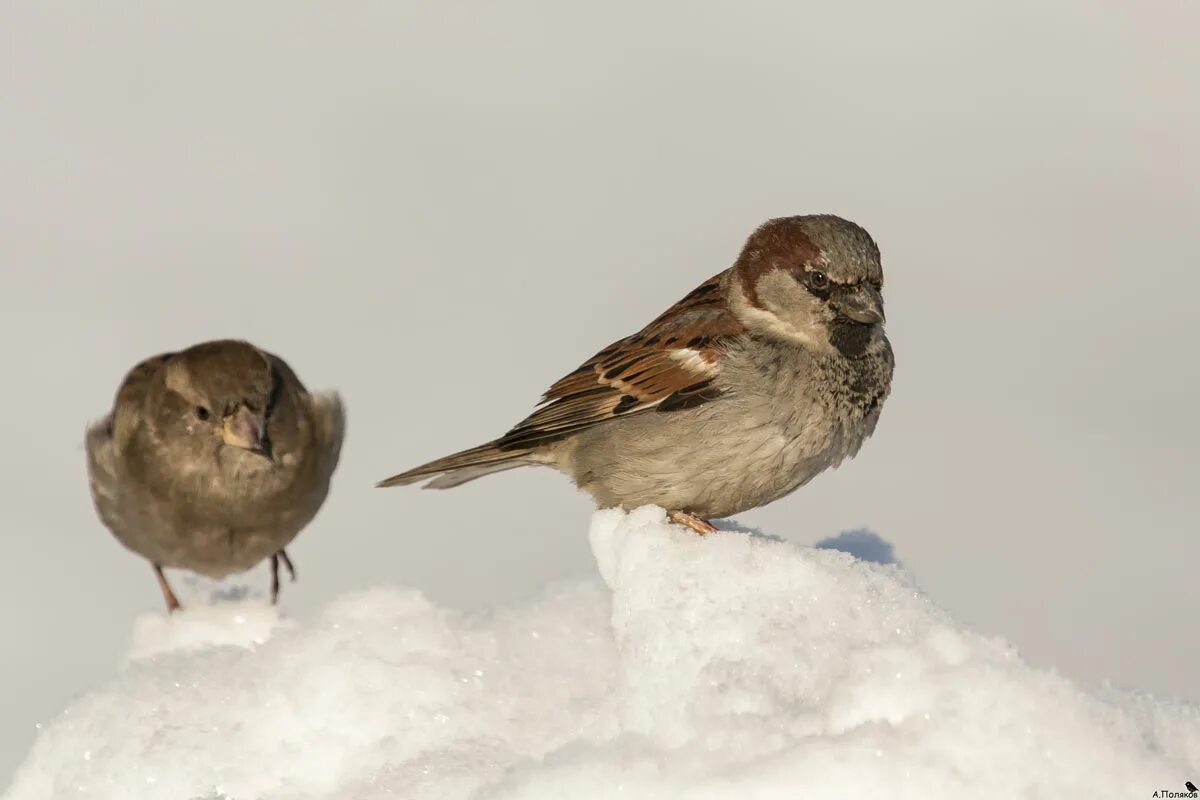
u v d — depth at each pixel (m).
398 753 8.55
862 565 8.90
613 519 10.02
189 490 11.79
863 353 11.52
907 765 7.12
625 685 8.47
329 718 8.71
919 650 7.80
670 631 8.41
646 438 11.50
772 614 8.40
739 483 11.48
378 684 8.80
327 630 9.16
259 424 11.56
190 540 12.02
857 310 11.21
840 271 11.25
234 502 11.86
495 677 8.87
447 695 8.75
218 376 11.64
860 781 7.13
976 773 7.11
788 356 11.34
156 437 11.74
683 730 7.88
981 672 7.48
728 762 7.43
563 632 9.17
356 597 9.41
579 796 7.52
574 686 8.84
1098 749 7.15
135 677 9.12
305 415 12.12
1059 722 7.23
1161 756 7.27
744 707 7.77
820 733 7.47
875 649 7.87
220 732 8.75
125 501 11.98
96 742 8.79
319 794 8.49
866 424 11.64
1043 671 7.54
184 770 8.61
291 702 8.80
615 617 8.99
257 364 11.78
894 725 7.39
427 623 9.15
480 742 8.54
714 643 8.28
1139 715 7.56
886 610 8.39
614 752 7.83
